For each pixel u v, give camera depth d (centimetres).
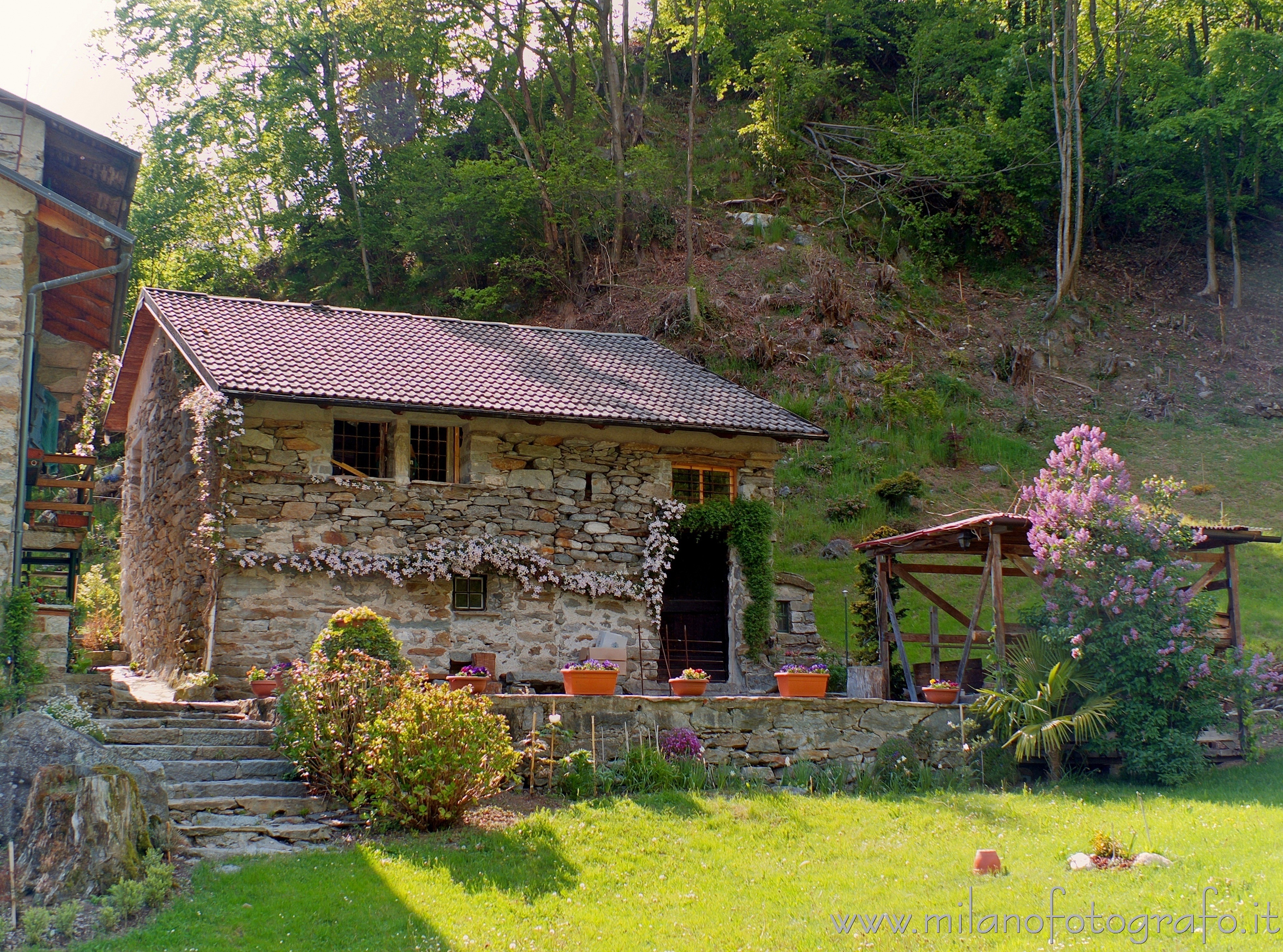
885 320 3014
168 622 1519
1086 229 3619
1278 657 1539
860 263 3222
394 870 754
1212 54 3300
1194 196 3462
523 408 1456
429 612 1442
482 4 3372
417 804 852
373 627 1016
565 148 3139
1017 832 898
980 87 3766
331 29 3316
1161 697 1145
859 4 4078
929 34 3794
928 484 2445
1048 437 2688
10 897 648
